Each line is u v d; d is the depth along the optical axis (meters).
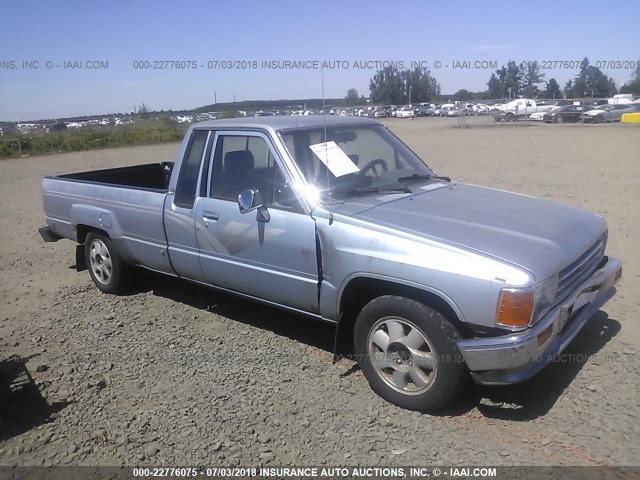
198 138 4.93
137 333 5.07
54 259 7.94
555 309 3.38
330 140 4.62
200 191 4.81
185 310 5.58
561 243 3.59
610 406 3.60
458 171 14.77
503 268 3.20
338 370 4.25
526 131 31.09
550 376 3.99
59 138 32.53
